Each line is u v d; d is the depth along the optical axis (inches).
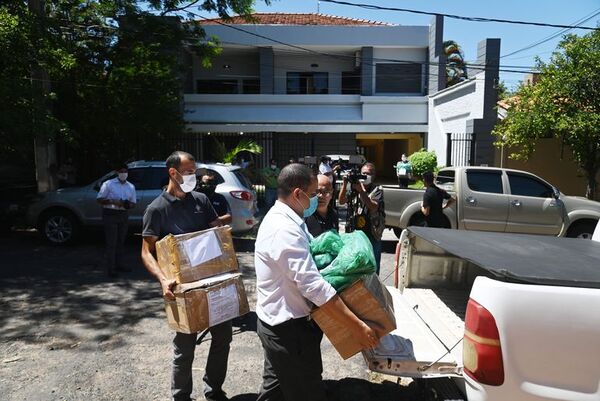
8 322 212.2
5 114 363.6
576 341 92.4
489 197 366.9
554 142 636.1
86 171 618.2
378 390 156.9
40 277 283.3
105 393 152.6
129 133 605.3
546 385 92.7
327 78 976.3
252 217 356.5
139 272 296.5
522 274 97.8
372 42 922.1
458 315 146.8
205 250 131.9
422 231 159.2
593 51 494.0
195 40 616.7
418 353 116.9
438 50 895.1
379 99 900.6
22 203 395.2
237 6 594.2
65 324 210.8
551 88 508.7
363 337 102.0
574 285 94.5
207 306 127.3
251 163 658.2
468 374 98.6
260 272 108.7
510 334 93.1
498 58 650.2
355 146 938.7
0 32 359.6
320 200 176.7
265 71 917.2
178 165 140.8
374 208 219.6
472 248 129.1
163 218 140.5
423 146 921.5
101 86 567.8
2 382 158.2
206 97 898.1
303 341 106.3
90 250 355.6
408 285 170.9
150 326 209.8
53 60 404.5
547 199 367.6
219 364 142.3
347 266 103.6
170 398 150.2
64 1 504.1
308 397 108.9
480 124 653.3
